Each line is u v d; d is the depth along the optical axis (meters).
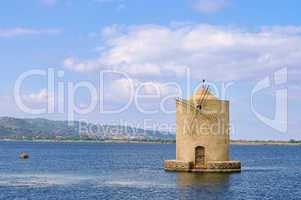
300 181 57.09
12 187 48.84
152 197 40.44
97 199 40.09
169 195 41.38
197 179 50.75
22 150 188.50
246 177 55.56
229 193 42.91
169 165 56.81
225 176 53.56
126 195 41.91
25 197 41.69
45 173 68.88
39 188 47.78
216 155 54.91
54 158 124.62
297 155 169.38
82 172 70.44
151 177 56.41
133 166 86.44
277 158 138.50
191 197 40.25
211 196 40.97
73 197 41.34
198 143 54.59
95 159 120.56
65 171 73.12
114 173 67.31
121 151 199.00
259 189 46.72
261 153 195.12
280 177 62.34
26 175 64.94
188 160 55.06
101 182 53.19
